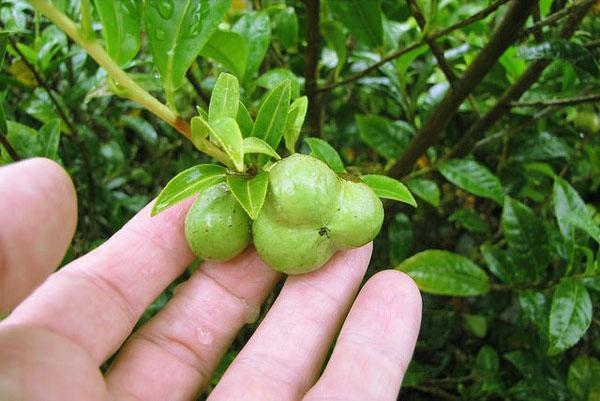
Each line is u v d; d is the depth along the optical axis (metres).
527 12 0.13
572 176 0.20
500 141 0.20
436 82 0.21
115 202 0.20
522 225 0.15
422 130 0.16
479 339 0.20
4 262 0.09
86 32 0.09
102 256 0.12
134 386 0.12
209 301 0.13
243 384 0.12
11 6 0.16
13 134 0.14
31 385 0.09
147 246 0.13
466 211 0.19
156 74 0.15
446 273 0.15
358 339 0.12
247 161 0.11
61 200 0.09
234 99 0.10
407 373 0.17
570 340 0.13
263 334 0.12
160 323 0.13
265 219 0.11
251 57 0.15
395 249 0.18
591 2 0.14
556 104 0.15
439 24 0.19
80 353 0.10
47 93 0.16
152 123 0.23
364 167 0.20
